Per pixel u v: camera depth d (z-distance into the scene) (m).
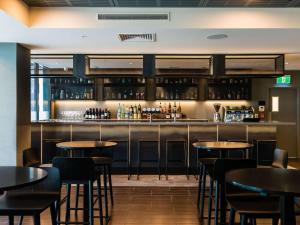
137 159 6.74
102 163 4.21
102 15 4.45
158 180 6.25
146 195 5.25
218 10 4.46
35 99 8.74
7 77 5.46
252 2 4.25
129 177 6.44
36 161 4.03
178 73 6.85
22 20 4.21
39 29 4.54
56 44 5.69
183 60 7.36
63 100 9.80
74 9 4.46
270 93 9.75
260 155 6.66
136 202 4.86
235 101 9.87
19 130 5.56
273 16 4.46
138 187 5.76
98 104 9.85
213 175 3.49
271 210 2.54
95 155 4.98
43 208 2.52
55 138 6.72
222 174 3.36
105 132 6.76
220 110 9.80
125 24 4.46
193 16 4.47
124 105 9.83
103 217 4.13
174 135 6.76
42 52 6.51
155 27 4.47
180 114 9.70
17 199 2.75
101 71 6.84
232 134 6.76
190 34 4.87
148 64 6.79
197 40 5.35
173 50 6.35
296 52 6.51
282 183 2.22
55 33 4.79
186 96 9.70
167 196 5.20
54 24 4.46
